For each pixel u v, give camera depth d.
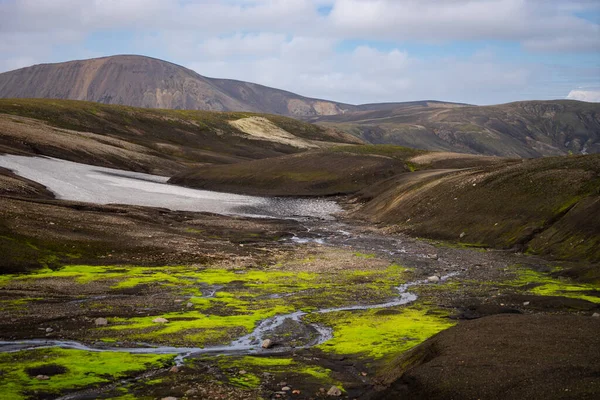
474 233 95.88
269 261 77.81
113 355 33.59
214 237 94.88
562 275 66.94
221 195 162.88
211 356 34.44
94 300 50.62
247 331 41.19
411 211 117.81
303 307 50.53
